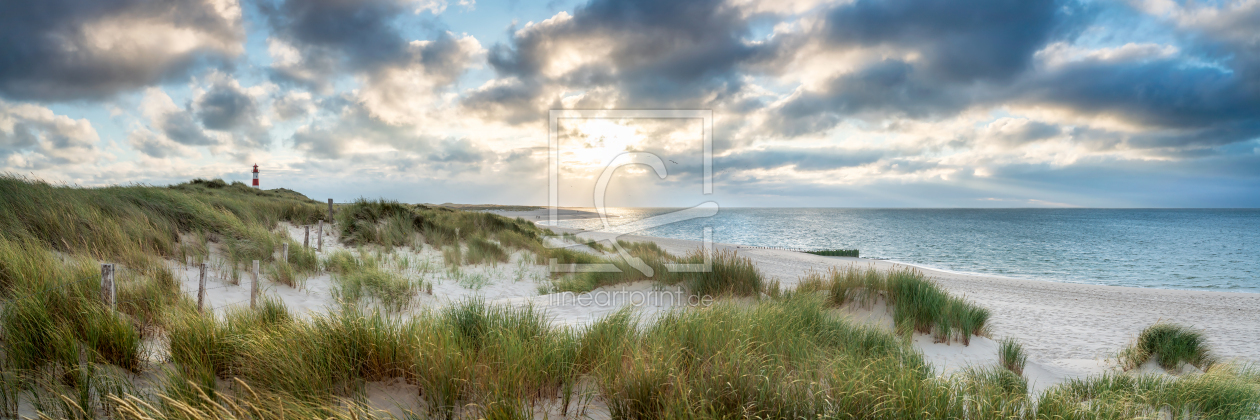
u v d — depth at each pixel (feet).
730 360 9.84
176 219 31.96
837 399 8.75
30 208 24.29
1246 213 572.51
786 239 142.51
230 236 32.24
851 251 92.02
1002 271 74.95
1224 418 11.92
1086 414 9.48
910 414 8.45
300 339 10.43
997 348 20.70
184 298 17.53
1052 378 17.65
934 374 12.23
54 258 17.62
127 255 23.12
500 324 12.76
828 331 16.46
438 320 12.93
